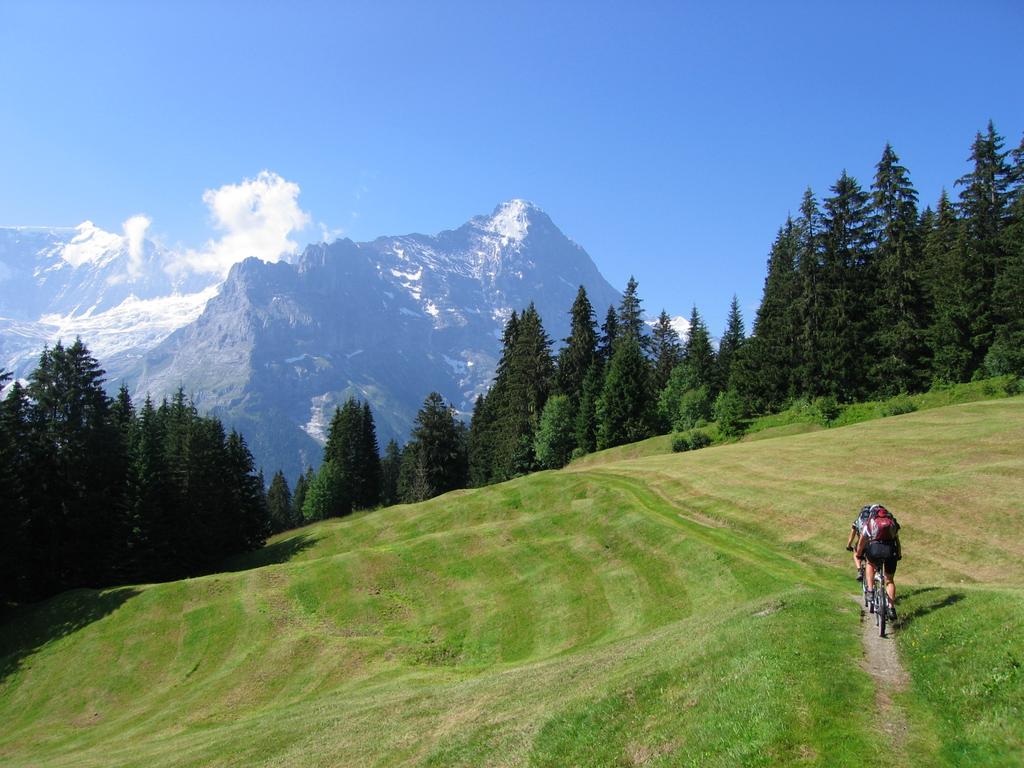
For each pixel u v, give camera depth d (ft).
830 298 216.33
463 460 324.80
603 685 42.50
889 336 195.52
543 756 35.09
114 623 129.08
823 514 98.89
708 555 95.71
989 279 180.75
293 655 105.40
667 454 213.46
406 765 43.11
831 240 214.48
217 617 124.98
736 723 29.17
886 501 95.35
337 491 345.31
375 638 108.37
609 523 128.88
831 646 36.73
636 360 270.05
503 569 124.47
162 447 207.82
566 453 280.92
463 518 180.24
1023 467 92.63
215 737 71.61
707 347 326.44
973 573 69.31
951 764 23.03
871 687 30.48
